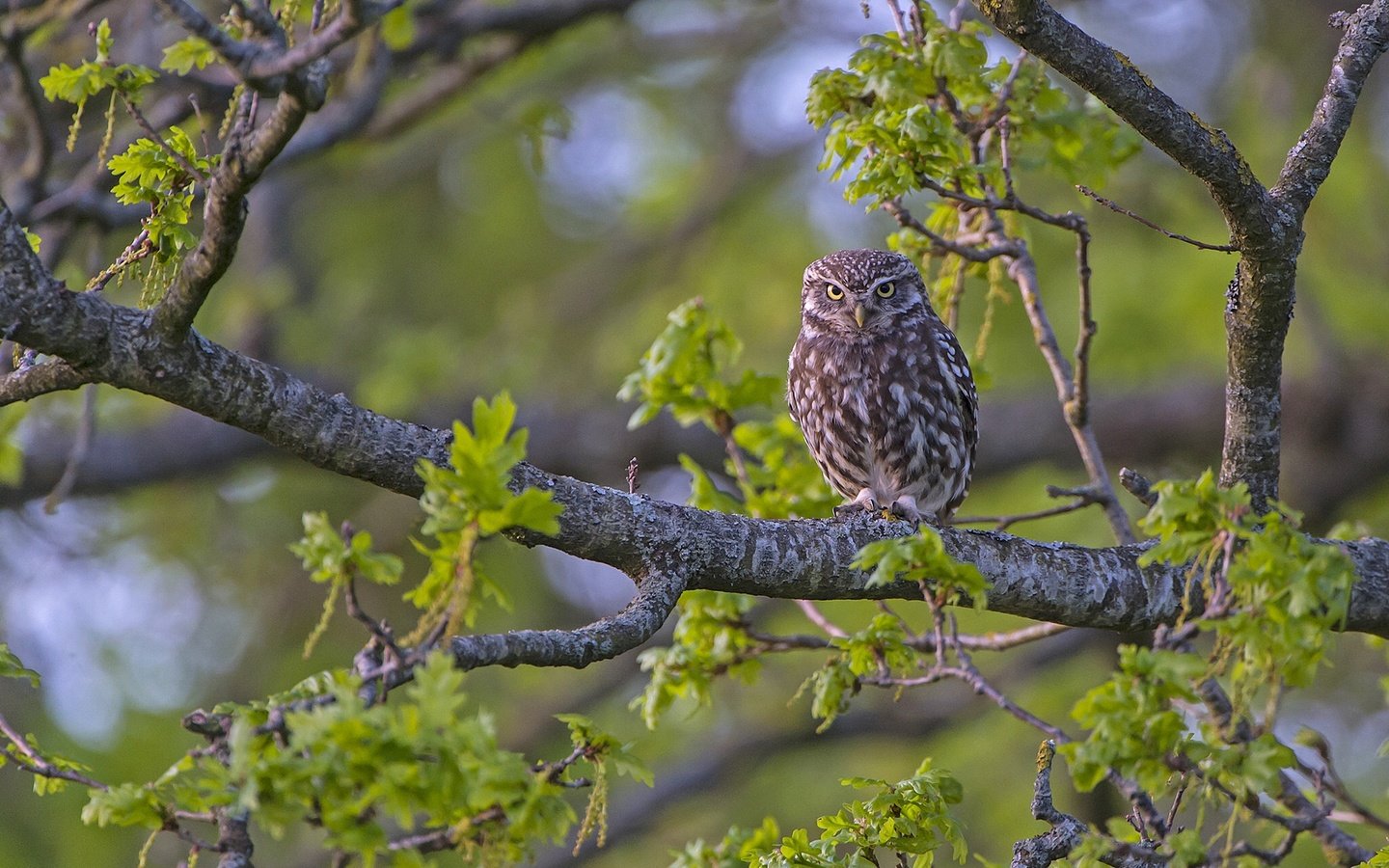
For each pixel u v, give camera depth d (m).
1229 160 7.03
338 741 4.10
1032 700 16.53
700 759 17.11
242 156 5.30
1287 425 16.05
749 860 6.88
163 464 15.48
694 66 20.97
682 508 7.02
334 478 17.41
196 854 4.67
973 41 7.89
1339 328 16.33
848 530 7.30
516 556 19.38
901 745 18.00
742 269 19.34
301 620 18.38
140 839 15.79
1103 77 6.89
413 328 17.52
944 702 16.81
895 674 8.46
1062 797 15.95
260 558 18.47
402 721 4.17
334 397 6.49
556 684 18.69
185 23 4.86
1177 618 7.67
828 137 8.27
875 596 7.34
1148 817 5.81
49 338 5.89
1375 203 16.14
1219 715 7.49
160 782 4.74
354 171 17.16
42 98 10.83
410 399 15.66
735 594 7.78
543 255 21.23
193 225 7.91
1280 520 5.56
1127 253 16.77
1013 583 7.52
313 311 18.61
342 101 12.18
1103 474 8.92
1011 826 16.00
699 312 9.32
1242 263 7.41
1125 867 5.79
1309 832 7.61
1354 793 15.59
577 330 19.72
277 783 4.08
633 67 18.86
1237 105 16.08
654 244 19.98
